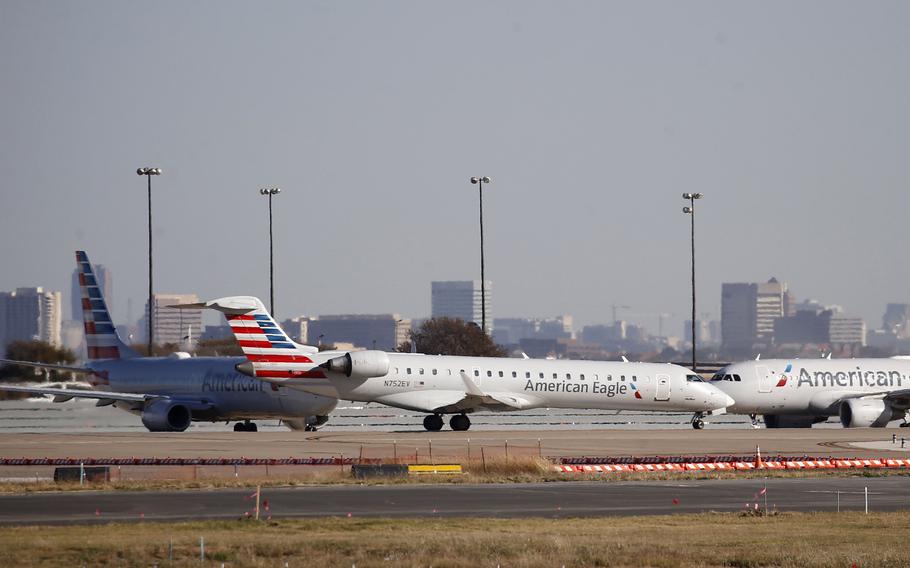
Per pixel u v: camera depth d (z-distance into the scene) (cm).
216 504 11338
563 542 8794
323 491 12569
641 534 9431
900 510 11225
